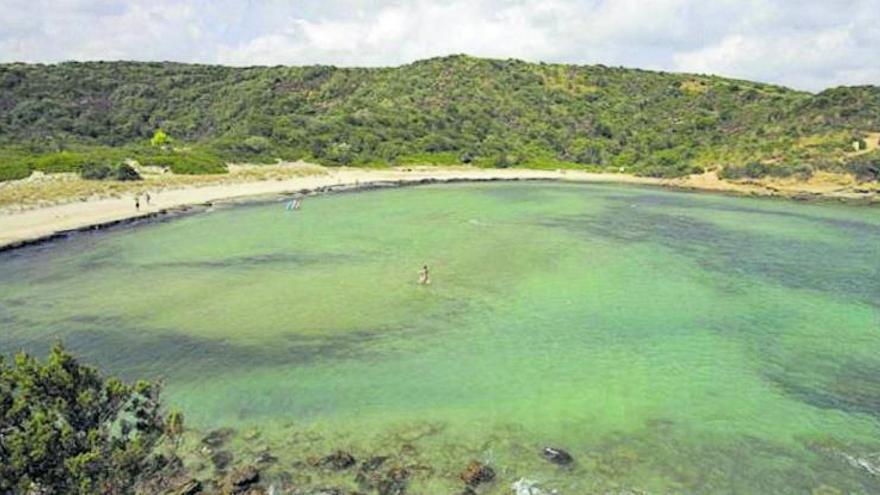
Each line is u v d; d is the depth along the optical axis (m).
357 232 54.56
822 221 66.75
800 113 113.88
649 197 86.38
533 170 114.69
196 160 89.56
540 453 20.36
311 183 87.00
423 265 42.81
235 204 69.19
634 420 22.62
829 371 27.05
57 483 11.97
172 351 27.70
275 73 155.00
